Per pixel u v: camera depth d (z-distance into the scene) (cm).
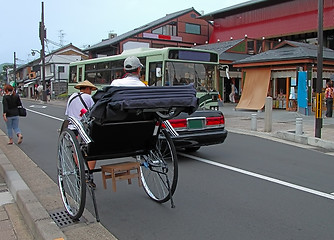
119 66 1580
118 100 407
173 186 490
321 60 1027
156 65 1295
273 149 934
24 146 998
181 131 740
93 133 452
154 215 477
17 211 498
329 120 1588
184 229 430
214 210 491
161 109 439
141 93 420
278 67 1983
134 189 592
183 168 723
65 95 4078
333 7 2673
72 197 478
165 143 502
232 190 579
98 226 433
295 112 1920
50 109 2530
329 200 529
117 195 562
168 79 1257
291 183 617
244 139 1099
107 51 4012
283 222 447
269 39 3194
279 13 3072
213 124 786
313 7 2816
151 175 548
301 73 1806
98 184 620
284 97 2139
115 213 486
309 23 2841
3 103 1005
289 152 895
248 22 3366
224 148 944
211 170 707
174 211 490
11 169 668
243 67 2156
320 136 1034
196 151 902
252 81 2111
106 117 425
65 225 438
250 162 777
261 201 526
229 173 684
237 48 2697
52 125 1497
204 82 1337
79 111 587
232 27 3553
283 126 1379
